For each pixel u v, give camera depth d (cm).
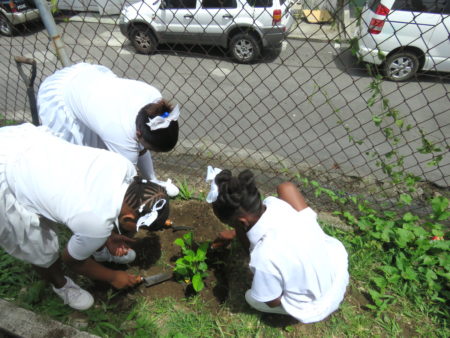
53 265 167
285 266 142
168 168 297
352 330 177
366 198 261
